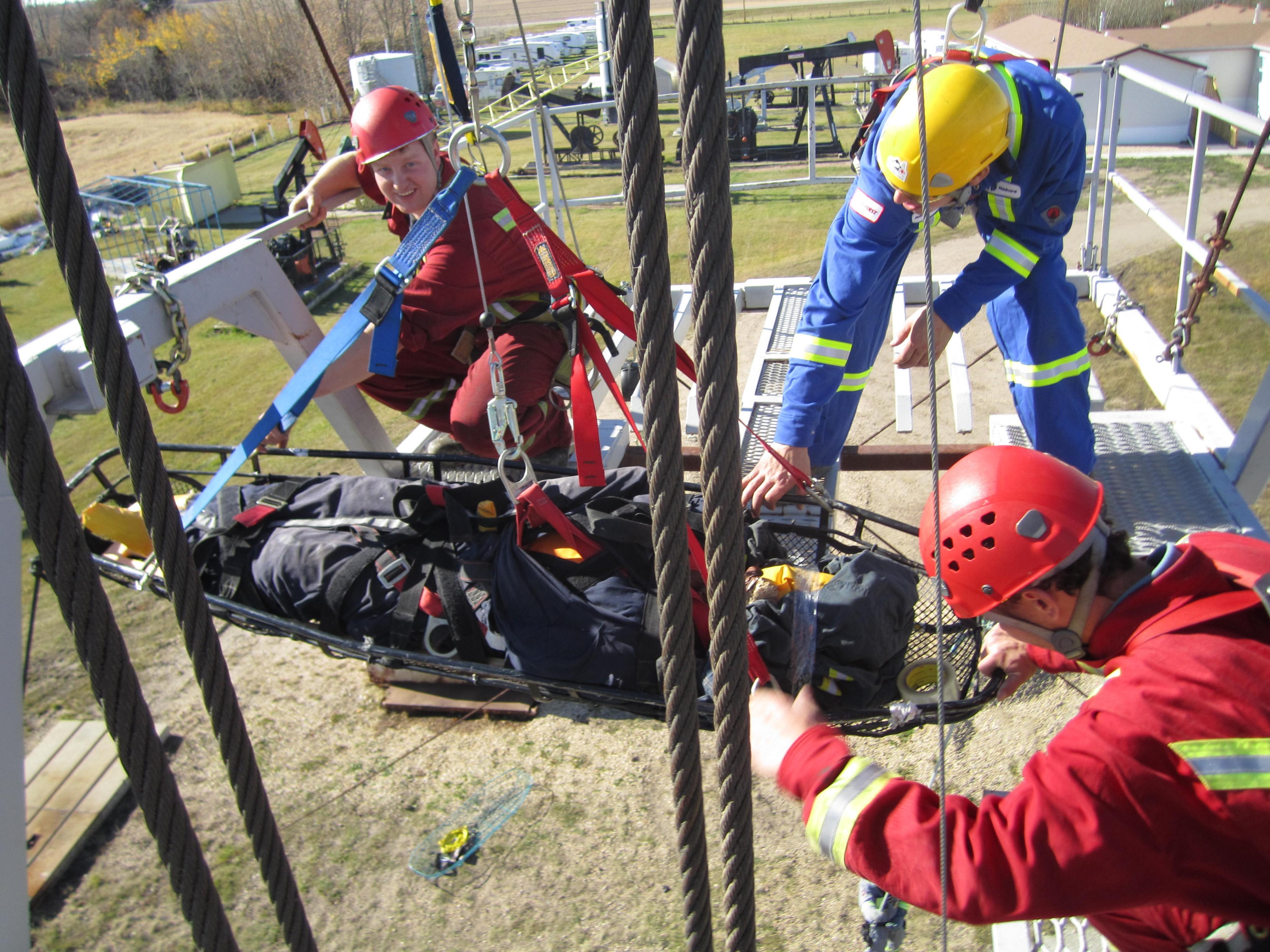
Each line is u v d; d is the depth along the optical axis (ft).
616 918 9.75
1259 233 29.81
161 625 14.85
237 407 23.76
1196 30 52.16
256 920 10.24
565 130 49.47
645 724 11.98
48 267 41.14
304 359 12.12
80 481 9.07
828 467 11.57
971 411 14.14
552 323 10.38
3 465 5.68
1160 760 3.76
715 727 3.90
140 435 3.55
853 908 9.67
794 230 32.78
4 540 5.79
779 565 7.68
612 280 28.48
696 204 3.12
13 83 3.01
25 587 17.29
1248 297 12.09
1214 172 38.50
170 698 13.28
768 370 14.67
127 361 3.48
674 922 9.64
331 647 7.93
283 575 8.17
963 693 7.20
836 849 4.18
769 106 62.69
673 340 3.34
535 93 13.25
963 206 9.57
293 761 11.97
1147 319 16.40
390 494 8.53
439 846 10.69
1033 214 9.34
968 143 8.39
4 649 5.84
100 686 3.72
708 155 3.05
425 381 11.17
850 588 7.06
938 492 4.25
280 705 12.84
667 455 3.46
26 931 6.15
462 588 7.59
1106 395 18.31
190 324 10.02
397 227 11.90
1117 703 3.97
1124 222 32.12
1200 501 11.13
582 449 7.71
